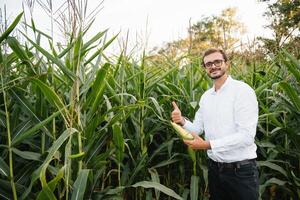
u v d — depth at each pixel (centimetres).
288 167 329
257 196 260
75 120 227
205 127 274
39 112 219
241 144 243
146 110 305
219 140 244
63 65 213
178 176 352
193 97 336
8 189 212
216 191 277
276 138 362
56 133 242
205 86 364
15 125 226
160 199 359
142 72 306
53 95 201
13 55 226
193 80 363
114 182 323
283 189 349
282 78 365
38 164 228
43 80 211
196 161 323
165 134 360
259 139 385
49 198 180
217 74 260
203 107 275
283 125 335
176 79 375
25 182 231
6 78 221
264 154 344
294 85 358
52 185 180
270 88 384
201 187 333
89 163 243
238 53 460
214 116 262
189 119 344
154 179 291
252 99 245
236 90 252
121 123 275
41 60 235
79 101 226
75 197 200
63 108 202
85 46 228
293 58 307
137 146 300
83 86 229
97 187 294
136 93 310
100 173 250
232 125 254
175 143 344
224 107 256
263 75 384
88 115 236
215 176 271
